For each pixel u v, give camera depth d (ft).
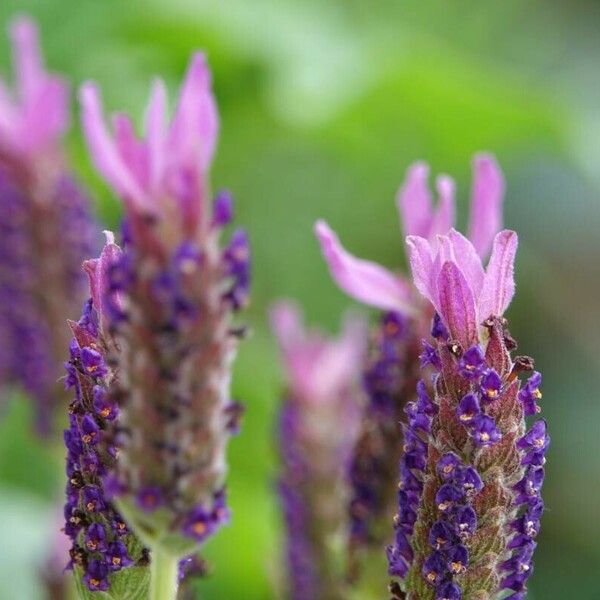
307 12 2.19
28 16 2.11
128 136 1.04
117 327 1.05
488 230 1.25
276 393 1.80
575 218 2.75
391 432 1.25
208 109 1.04
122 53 2.13
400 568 1.11
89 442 1.08
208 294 1.04
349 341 1.53
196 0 2.09
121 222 1.06
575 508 2.47
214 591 1.91
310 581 1.45
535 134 2.14
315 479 1.46
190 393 1.05
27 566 1.74
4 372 1.55
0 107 1.55
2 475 1.98
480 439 1.08
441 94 2.04
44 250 1.53
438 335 1.10
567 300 2.65
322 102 2.05
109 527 1.10
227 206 1.04
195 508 1.06
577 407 2.56
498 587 1.10
